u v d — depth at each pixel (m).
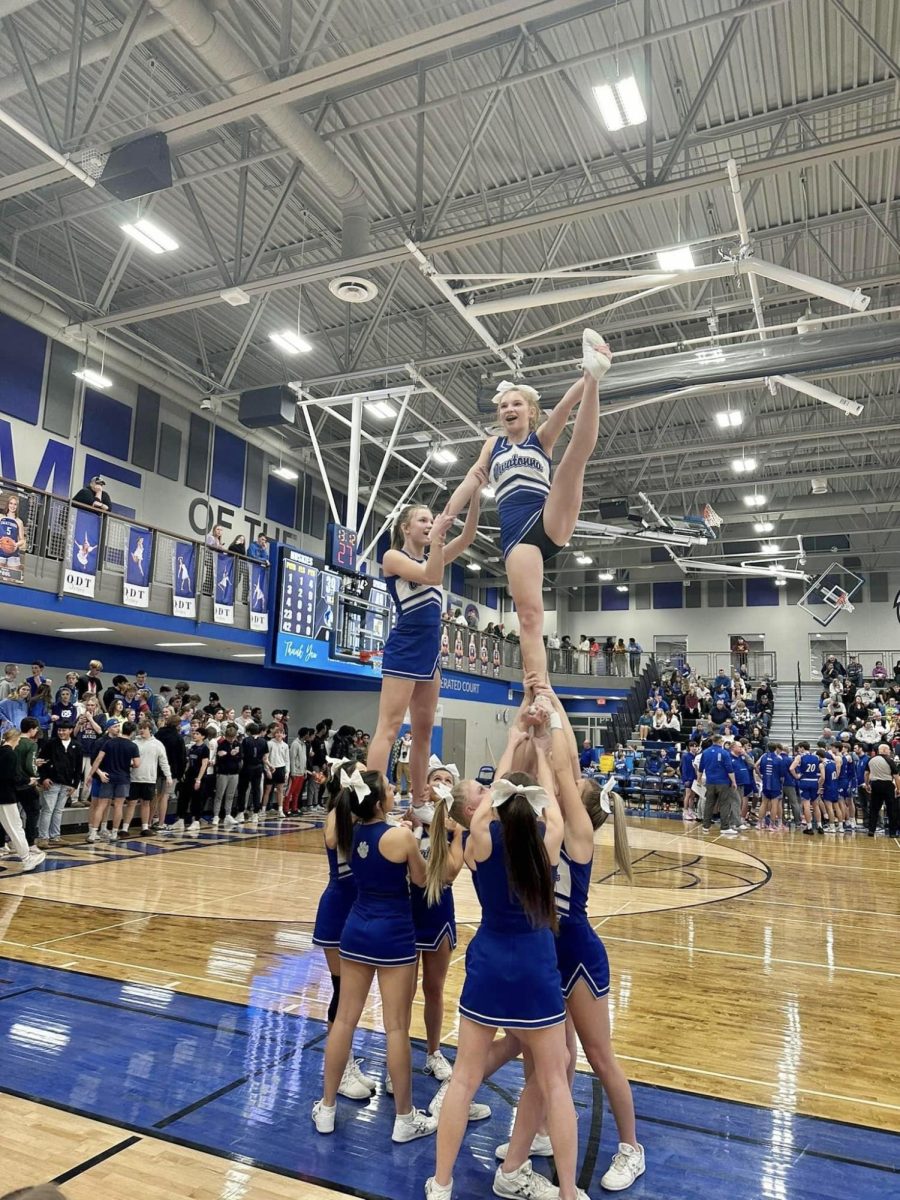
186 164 11.52
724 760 15.53
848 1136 3.67
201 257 13.95
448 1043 4.72
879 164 11.03
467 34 7.24
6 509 11.19
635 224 12.61
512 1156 3.12
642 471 22.00
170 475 17.69
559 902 3.26
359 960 3.58
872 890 9.76
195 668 18.08
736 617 31.98
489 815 2.97
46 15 9.27
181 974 5.73
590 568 31.86
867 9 8.59
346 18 8.98
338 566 16.17
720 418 16.92
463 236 9.75
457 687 21.77
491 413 15.54
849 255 13.45
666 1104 3.97
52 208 12.62
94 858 10.26
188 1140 3.47
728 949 6.91
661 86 9.80
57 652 14.90
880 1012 5.36
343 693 20.70
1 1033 4.54
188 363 17.64
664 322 14.51
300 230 13.02
